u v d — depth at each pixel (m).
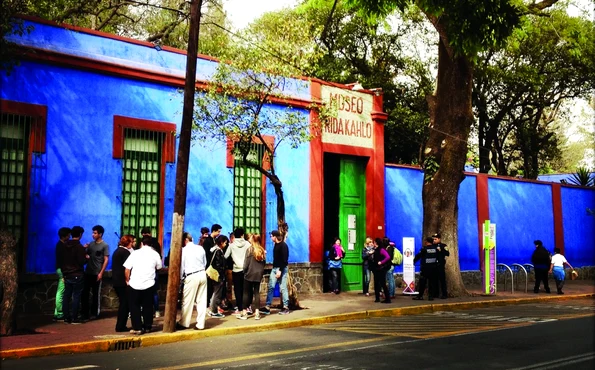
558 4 28.70
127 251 11.31
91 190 14.43
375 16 17.66
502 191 26.31
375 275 16.80
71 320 12.13
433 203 18.91
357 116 20.59
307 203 18.86
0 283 10.05
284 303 14.12
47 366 8.43
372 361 8.54
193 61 11.59
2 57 12.30
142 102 15.48
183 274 11.78
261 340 10.84
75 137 14.27
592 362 8.38
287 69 14.51
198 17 11.68
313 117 18.92
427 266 17.80
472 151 33.03
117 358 9.10
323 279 20.45
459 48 15.87
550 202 28.59
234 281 13.71
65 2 19.94
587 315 14.84
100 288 13.36
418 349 9.59
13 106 13.36
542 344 10.05
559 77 31.53
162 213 15.55
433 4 15.34
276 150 18.12
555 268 20.77
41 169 13.69
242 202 17.36
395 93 29.72
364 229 20.84
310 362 8.50
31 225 13.45
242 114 14.78
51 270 13.64
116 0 22.91
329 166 21.12
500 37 15.56
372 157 20.95
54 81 14.05
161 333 10.97
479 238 24.92
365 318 14.34
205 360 8.79
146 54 15.72
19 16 13.35
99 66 14.68
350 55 29.61
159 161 15.71
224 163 16.92
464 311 16.03
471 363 8.34
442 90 18.94
